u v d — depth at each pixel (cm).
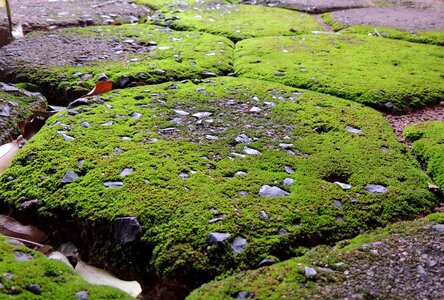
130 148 213
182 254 151
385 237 162
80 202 177
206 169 197
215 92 287
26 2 568
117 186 183
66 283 137
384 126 250
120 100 271
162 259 152
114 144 216
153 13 530
